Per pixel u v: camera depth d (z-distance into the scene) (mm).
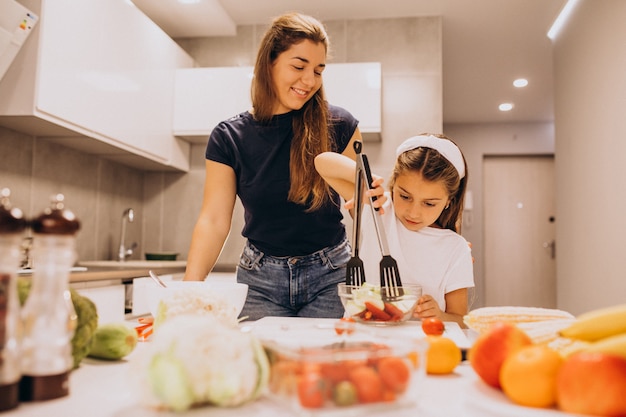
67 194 2643
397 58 3371
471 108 5836
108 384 599
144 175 3498
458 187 1381
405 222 1388
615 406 462
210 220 1474
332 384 484
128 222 3283
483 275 6520
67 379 543
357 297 989
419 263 1381
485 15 3463
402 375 512
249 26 3527
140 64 2707
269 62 1421
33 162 2385
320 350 529
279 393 518
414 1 3230
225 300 817
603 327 576
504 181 6660
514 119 6340
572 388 479
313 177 1450
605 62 2676
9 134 2230
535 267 6555
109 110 2420
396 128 3307
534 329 666
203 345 500
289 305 1492
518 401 515
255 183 1478
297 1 3203
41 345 526
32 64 1942
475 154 6555
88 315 669
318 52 1391
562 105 3547
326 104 1521
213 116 3109
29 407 503
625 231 2428
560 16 3416
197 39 3566
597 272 2834
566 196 3480
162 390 477
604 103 2699
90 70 2258
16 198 2285
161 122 2982
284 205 1474
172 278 2654
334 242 1516
